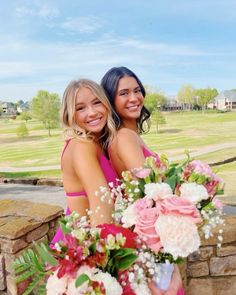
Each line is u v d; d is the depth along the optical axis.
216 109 94.00
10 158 24.70
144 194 1.26
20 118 70.75
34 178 10.52
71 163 1.55
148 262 1.12
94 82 1.59
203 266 2.89
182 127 44.34
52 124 52.56
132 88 1.87
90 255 1.02
